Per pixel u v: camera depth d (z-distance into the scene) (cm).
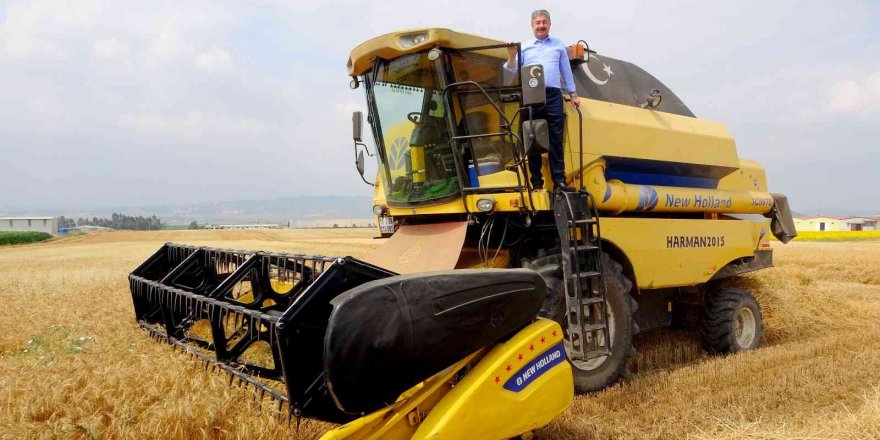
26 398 417
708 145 715
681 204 665
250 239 5641
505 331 352
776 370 595
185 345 480
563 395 378
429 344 311
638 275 605
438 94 537
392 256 571
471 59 534
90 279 1576
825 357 643
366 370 291
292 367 304
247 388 391
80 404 404
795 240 4978
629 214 636
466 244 607
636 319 664
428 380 339
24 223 10912
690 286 721
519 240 567
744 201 764
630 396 514
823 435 387
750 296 726
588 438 428
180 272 542
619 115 623
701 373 579
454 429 315
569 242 500
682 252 655
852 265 1777
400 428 320
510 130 512
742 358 641
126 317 779
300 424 394
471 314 330
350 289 309
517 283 359
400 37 531
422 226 595
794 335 794
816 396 515
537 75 482
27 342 642
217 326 405
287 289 524
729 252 721
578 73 634
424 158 562
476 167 541
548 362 371
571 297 491
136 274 591
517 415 347
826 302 885
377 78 567
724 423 442
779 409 484
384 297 298
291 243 4334
